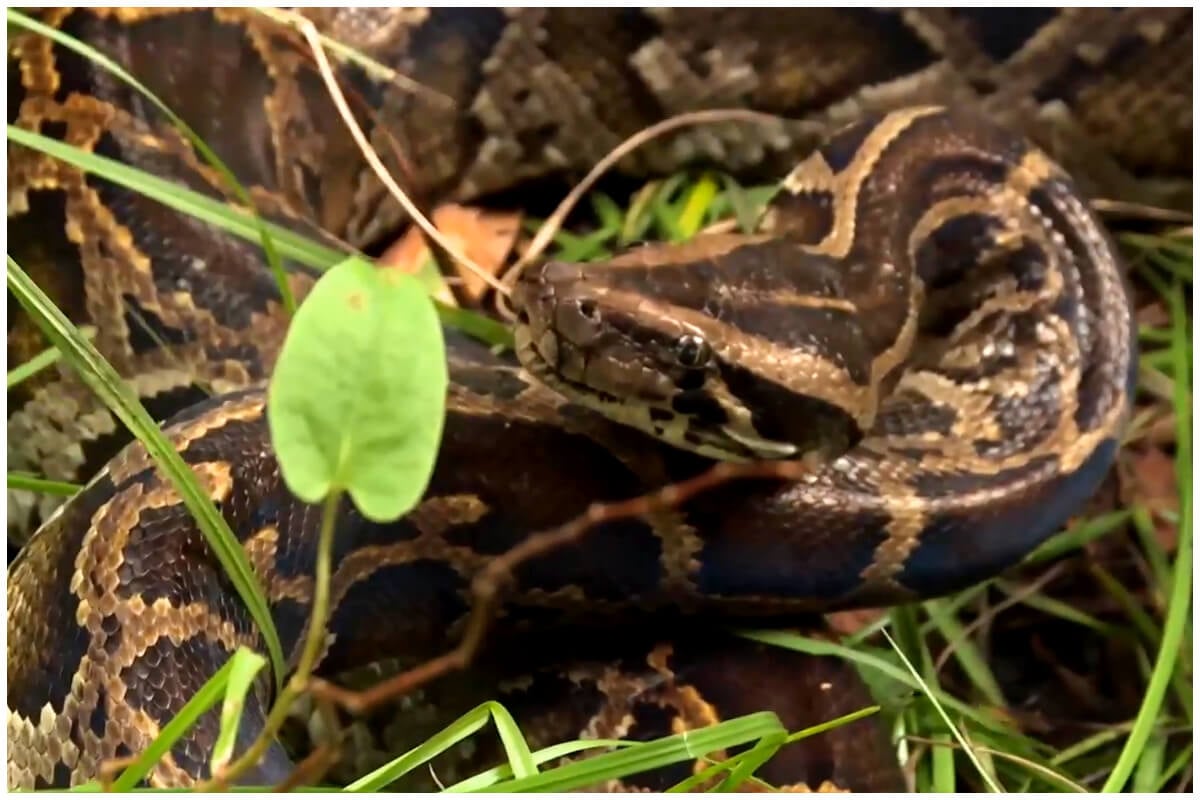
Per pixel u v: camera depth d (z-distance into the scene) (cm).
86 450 104
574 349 97
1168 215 121
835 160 109
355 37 114
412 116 116
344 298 81
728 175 121
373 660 101
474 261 117
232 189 105
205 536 93
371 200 114
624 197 121
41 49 105
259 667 83
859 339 101
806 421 99
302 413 81
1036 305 108
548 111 119
